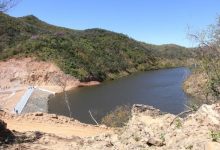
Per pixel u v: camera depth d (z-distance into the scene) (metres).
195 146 7.89
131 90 64.88
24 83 76.56
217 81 15.15
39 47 88.06
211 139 8.05
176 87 64.12
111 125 25.95
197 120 9.74
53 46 91.44
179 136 9.02
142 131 10.57
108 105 49.72
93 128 19.16
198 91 18.83
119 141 11.05
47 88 70.50
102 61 97.38
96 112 44.28
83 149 11.14
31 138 13.05
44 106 50.69
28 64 81.12
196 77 18.94
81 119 41.16
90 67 87.75
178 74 96.62
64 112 45.78
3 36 95.25
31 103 51.12
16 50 85.81
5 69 79.75
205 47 16.38
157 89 63.47
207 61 15.85
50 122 19.67
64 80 76.62
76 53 94.00
